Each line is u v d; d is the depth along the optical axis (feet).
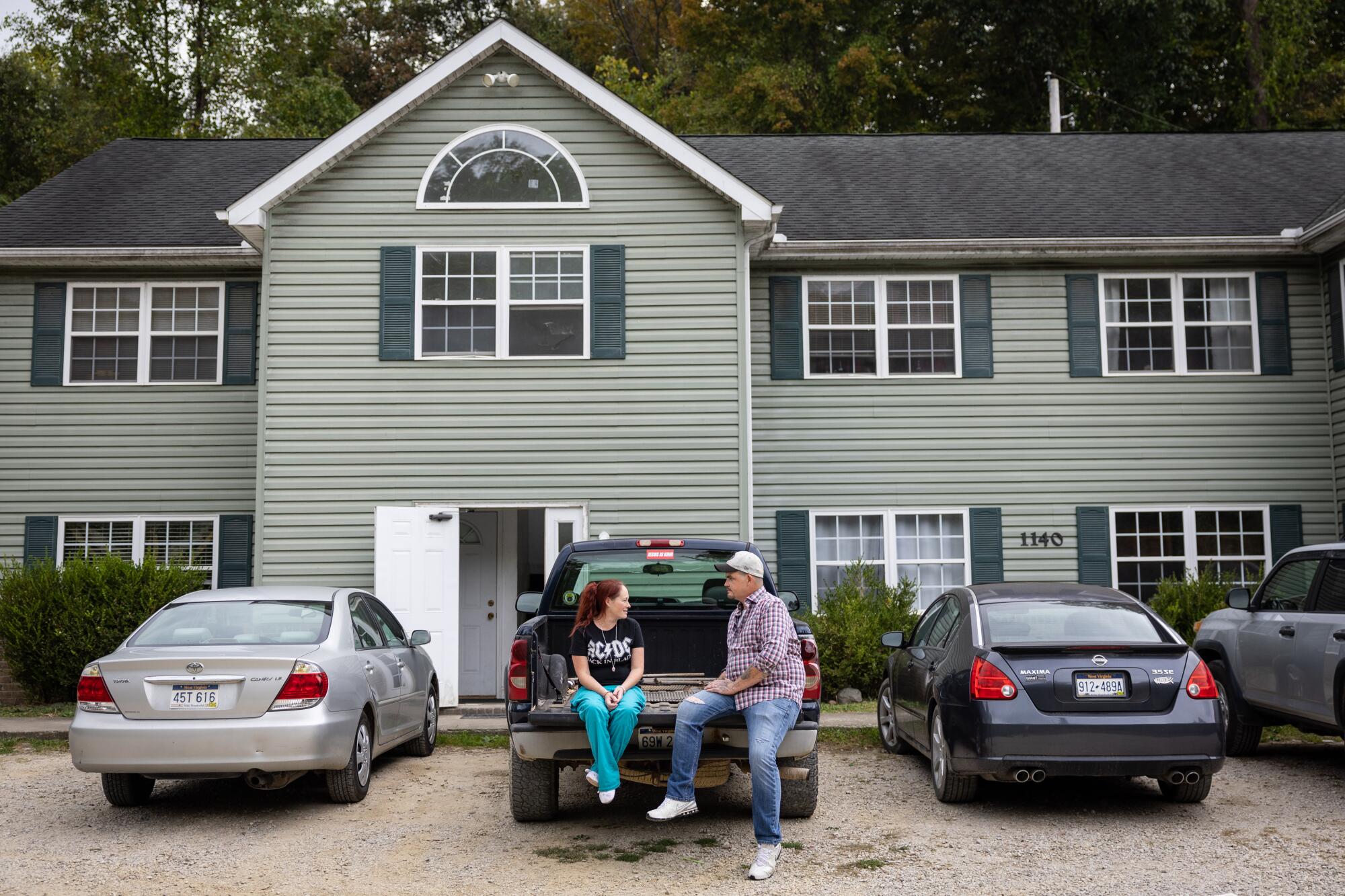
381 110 45.03
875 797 27.55
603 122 45.98
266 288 44.78
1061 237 50.88
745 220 44.96
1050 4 104.58
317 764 24.90
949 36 111.55
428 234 45.37
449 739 37.11
